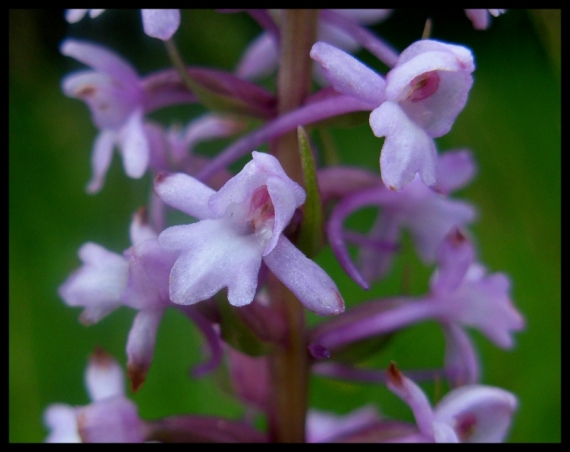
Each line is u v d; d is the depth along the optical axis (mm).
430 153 72
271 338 80
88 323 80
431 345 117
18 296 129
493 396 81
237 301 70
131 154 83
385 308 84
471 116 131
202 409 117
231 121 96
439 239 91
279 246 72
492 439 82
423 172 72
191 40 181
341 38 91
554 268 117
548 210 121
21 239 139
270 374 83
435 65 72
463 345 87
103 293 80
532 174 125
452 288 85
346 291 128
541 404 111
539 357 113
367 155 154
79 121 164
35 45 172
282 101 80
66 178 152
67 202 146
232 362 89
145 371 77
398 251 89
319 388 115
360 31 83
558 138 129
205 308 78
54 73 173
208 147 167
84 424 81
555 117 138
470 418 82
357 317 83
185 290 71
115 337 125
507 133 130
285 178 71
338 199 83
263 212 73
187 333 120
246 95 81
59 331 127
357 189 83
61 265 138
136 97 86
